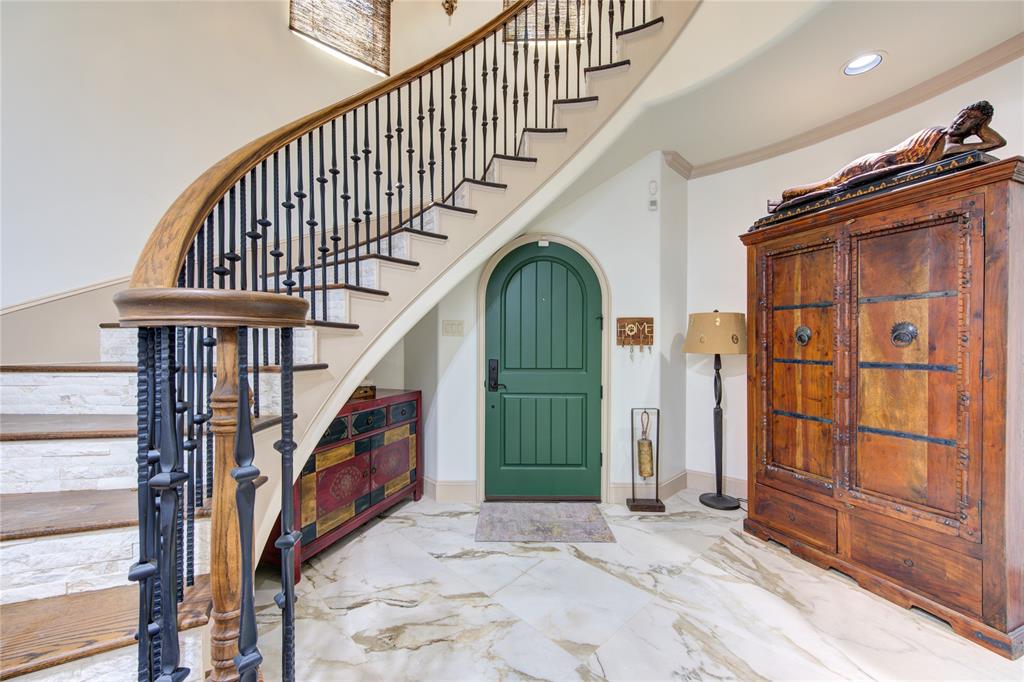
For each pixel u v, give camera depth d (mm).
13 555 979
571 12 3539
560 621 1687
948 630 1594
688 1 2221
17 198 1937
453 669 1435
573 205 3096
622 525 2605
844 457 1960
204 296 630
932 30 1842
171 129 2361
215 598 688
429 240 2238
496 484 3066
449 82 3555
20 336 1947
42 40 1979
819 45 1936
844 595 1834
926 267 1680
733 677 1395
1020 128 1983
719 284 3176
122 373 1605
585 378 3078
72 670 831
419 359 3234
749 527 2449
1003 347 1469
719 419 2971
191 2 2420
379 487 2641
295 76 2879
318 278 2402
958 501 1578
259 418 1397
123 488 1296
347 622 1688
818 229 2068
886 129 2453
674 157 3035
